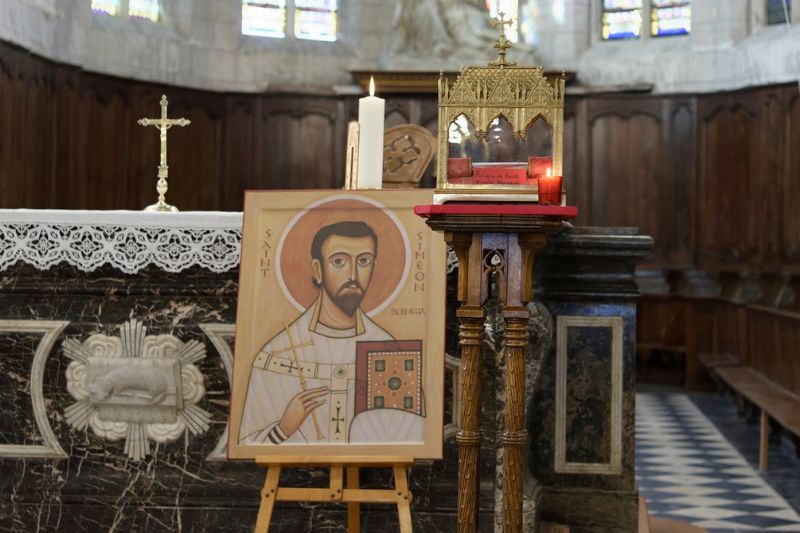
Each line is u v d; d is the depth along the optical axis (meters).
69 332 4.89
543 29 15.64
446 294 4.68
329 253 4.59
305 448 4.45
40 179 12.68
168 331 4.86
